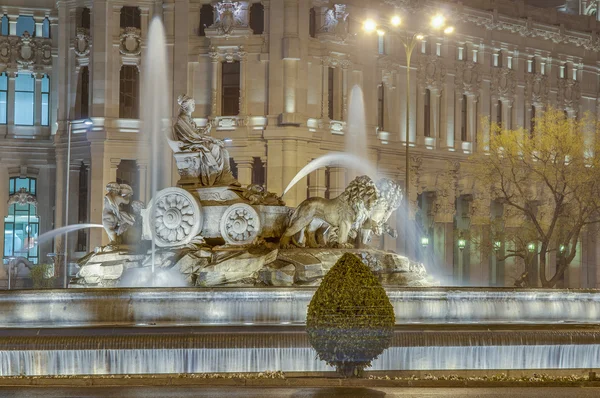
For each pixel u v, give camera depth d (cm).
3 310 4300
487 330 4041
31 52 12419
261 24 11512
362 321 3456
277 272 4934
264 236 5188
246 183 11338
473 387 3425
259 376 3525
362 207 5228
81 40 11762
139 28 11581
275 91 11250
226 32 11281
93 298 4297
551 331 4031
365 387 3366
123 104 11531
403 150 12662
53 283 11000
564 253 10569
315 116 11475
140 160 11431
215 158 5272
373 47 12200
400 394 3195
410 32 12738
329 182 11700
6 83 12406
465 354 3891
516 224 13200
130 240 5391
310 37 11481
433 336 3869
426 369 3844
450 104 13425
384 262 5266
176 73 11488
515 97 14238
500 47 14100
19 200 12238
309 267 4959
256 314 4359
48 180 12406
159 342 3697
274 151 11206
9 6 12419
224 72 11512
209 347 3706
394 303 4569
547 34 14612
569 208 11256
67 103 11881
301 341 3747
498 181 11631
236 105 11481
